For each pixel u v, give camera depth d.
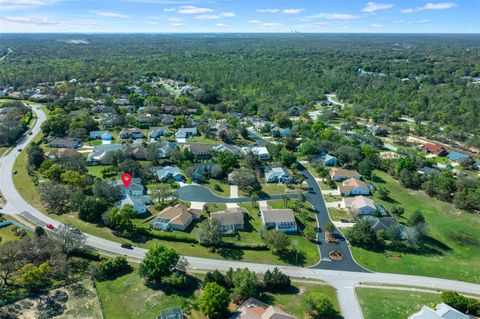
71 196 107.56
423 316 67.25
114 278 78.94
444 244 97.56
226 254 89.12
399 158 143.50
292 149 166.75
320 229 101.88
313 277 82.12
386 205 116.25
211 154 151.25
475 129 188.50
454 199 117.00
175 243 92.81
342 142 162.25
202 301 67.75
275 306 71.31
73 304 71.38
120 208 102.38
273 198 118.12
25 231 93.88
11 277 77.44
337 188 127.06
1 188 119.25
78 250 85.94
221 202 114.38
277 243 88.25
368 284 80.38
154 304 71.44
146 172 128.62
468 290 79.75
